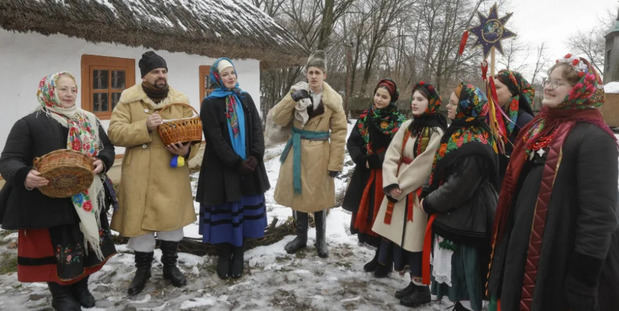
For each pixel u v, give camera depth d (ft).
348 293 9.62
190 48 22.18
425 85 8.78
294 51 30.58
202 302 9.02
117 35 18.15
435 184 7.97
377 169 10.18
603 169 5.26
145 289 9.57
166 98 9.37
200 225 10.40
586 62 5.58
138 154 9.05
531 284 5.81
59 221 7.48
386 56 77.20
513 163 6.52
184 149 9.05
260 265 11.07
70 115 7.98
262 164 10.44
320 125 11.14
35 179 6.81
